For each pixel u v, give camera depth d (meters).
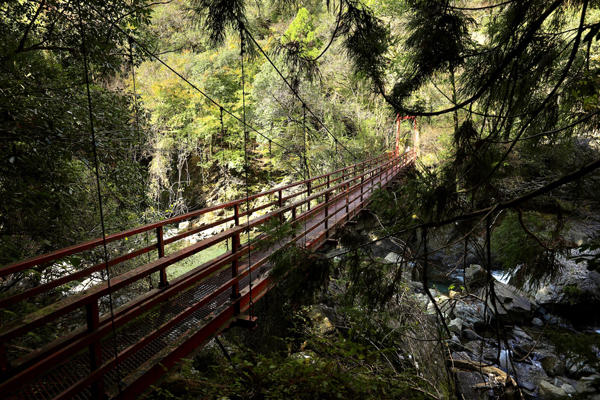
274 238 1.77
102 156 4.27
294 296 1.58
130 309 2.06
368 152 15.11
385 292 1.68
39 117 3.20
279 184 16.62
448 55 1.54
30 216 3.31
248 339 4.77
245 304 3.18
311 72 1.76
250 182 17.34
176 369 2.25
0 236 3.00
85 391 1.88
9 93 3.02
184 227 17.50
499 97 1.60
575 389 5.23
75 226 4.23
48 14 3.62
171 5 8.15
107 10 3.71
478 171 1.54
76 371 1.88
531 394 5.27
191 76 15.72
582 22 1.28
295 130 14.04
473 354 6.02
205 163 18.39
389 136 15.84
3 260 2.76
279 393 2.29
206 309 2.90
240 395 2.43
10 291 3.16
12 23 3.50
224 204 3.28
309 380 2.41
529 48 1.52
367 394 2.50
